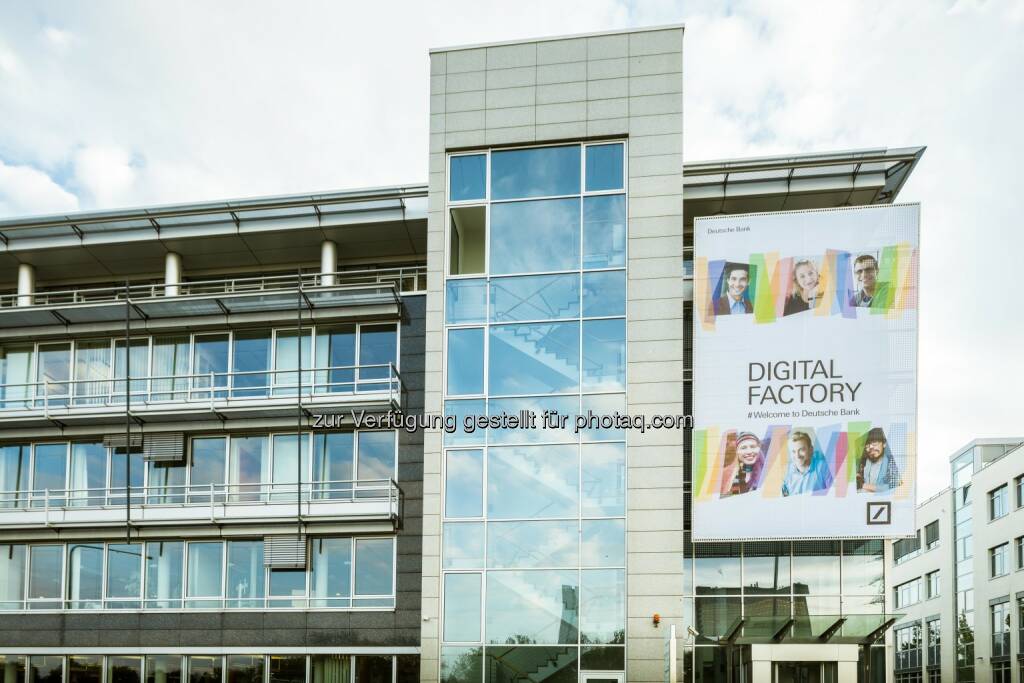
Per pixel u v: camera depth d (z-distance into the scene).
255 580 28.92
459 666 25.58
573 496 26.14
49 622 29.41
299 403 27.06
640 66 28.17
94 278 34.50
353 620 27.91
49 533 29.80
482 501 26.44
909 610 84.31
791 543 28.70
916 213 26.81
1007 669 60.28
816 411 26.50
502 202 28.06
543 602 25.66
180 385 30.80
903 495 25.86
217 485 29.66
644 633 25.11
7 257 32.78
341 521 28.30
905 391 26.28
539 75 28.52
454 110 28.69
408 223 30.75
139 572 29.56
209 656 28.56
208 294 32.75
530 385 26.92
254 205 30.97
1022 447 59.59
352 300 29.58
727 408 26.86
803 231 27.23
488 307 27.52
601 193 27.66
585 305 27.16
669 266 27.03
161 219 31.66
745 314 27.12
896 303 26.61
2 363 32.09
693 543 29.02
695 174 29.25
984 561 65.06
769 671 28.09
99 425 30.70
